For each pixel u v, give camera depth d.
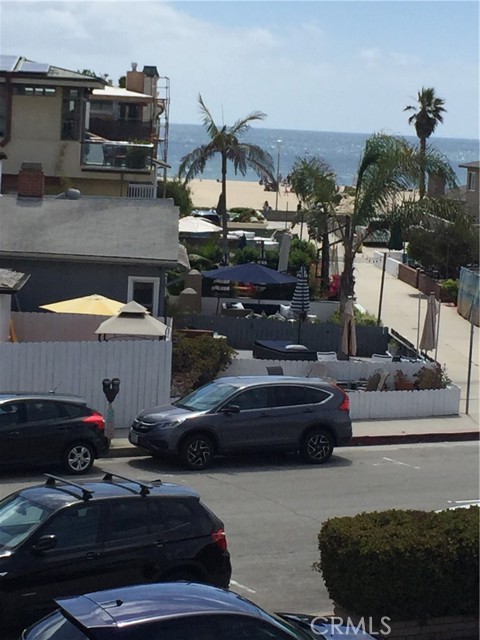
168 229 31.20
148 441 20.86
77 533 11.34
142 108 51.66
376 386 27.44
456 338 37.12
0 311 25.19
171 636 7.73
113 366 23.77
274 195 104.12
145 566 11.53
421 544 11.03
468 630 11.31
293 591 13.42
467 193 61.50
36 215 31.25
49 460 19.33
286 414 21.50
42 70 41.94
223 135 52.19
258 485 19.64
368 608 11.03
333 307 37.97
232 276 35.09
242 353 31.69
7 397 19.30
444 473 21.34
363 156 31.70
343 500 18.61
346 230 32.72
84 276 29.75
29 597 10.98
